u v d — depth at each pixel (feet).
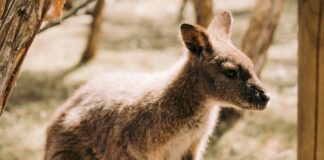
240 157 24.61
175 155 17.35
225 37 17.98
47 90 32.83
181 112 16.85
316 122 10.31
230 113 27.50
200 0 27.50
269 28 27.20
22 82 33.91
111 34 46.34
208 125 17.58
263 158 24.39
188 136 17.19
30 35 10.13
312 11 9.91
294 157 24.12
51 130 18.88
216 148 25.48
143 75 18.22
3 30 9.95
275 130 26.63
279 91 31.35
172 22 49.21
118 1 57.88
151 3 56.95
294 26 44.42
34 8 9.95
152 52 40.34
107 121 17.35
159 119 16.69
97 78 19.07
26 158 24.82
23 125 28.19
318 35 9.95
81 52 41.04
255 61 27.25
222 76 16.78
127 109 17.03
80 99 18.66
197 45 17.03
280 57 37.42
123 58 38.86
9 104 30.66
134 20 50.93
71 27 48.47
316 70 10.09
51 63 38.22
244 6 51.72
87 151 17.90
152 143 16.75
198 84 16.92
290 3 51.67
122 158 17.12
